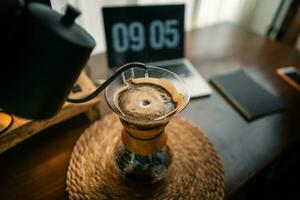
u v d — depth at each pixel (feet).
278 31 3.63
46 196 1.46
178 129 1.82
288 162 2.84
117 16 2.20
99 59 2.59
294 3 3.35
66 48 0.81
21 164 1.61
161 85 1.40
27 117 0.96
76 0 2.46
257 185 2.93
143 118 1.19
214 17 3.84
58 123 1.86
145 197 1.42
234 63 2.67
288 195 2.91
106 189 1.44
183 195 1.44
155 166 1.44
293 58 2.81
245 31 3.26
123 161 1.46
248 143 1.84
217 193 1.46
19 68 0.84
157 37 2.39
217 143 1.83
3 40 0.82
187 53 2.76
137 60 2.40
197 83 2.28
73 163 1.56
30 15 0.78
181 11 2.38
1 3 0.79
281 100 2.24
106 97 1.26
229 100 2.18
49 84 0.88
